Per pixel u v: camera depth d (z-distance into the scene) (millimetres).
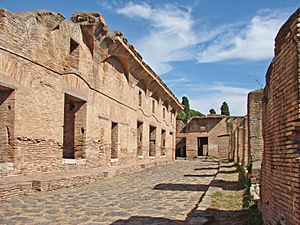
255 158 15289
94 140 18875
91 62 18500
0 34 11672
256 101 15641
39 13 13711
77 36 16922
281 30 5949
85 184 15445
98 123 19453
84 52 17656
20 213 9109
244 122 19406
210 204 9727
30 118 13211
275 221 6156
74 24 16578
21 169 12711
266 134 7484
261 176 8195
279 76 6082
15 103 12391
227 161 36500
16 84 12453
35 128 13508
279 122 6055
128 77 24484
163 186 15500
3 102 12445
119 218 8750
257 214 8133
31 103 13258
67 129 17891
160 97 34844
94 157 18844
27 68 13039
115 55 21203
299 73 5008
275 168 6316
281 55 5934
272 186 6539
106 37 18812
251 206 8969
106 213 9328
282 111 5848
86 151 17797
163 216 9031
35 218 8570
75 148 17750
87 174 15820
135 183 16719
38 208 9805
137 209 9953
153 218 8781
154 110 33156
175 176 20641
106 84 20703
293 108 5188
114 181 17469
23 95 12805
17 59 12492
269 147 6996
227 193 11820
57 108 15062
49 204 10438
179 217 8938
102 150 20062
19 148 12602
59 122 15219
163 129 36781
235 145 31688
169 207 10281
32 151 13336
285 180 5562
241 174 17750
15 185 11094
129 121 25312
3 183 10977
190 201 11367
